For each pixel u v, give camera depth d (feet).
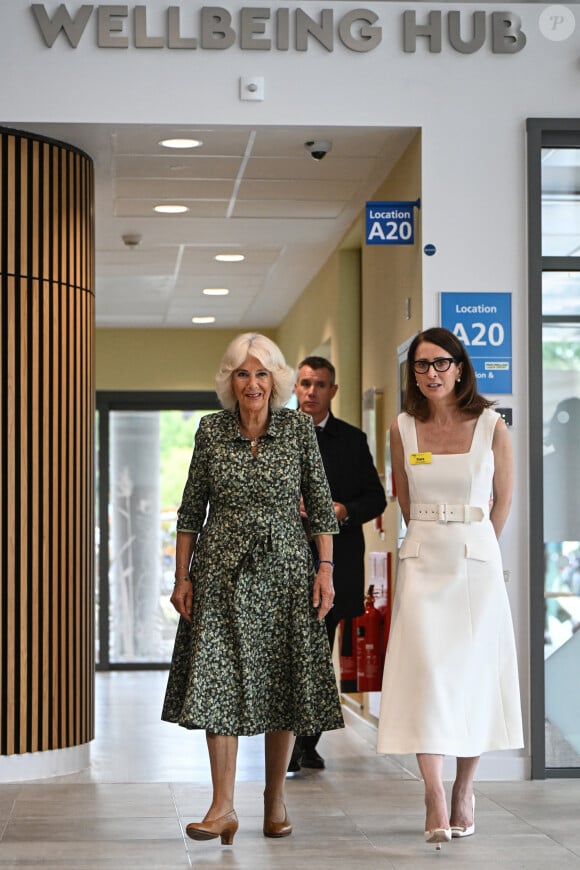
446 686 16.34
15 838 17.11
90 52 22.61
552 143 23.32
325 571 16.89
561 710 22.75
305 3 22.98
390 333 26.89
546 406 23.16
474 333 22.88
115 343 49.88
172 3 22.70
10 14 22.52
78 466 23.20
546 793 20.81
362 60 23.03
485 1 23.18
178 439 49.80
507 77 23.16
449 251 22.97
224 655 16.26
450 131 23.07
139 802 19.84
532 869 15.29
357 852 16.19
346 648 26.48
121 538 48.44
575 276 23.30
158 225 32.35
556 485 23.07
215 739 16.26
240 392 16.71
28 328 22.50
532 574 22.45
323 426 23.99
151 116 22.67
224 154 25.29
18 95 22.47
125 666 47.50
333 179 27.53
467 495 16.80
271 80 22.89
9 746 22.09
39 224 22.76
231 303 44.47
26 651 22.27
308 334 40.73
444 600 16.61
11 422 22.30
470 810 17.29
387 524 27.45
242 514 16.56
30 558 22.36
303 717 16.35
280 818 17.20
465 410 17.01
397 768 23.48
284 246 34.86
